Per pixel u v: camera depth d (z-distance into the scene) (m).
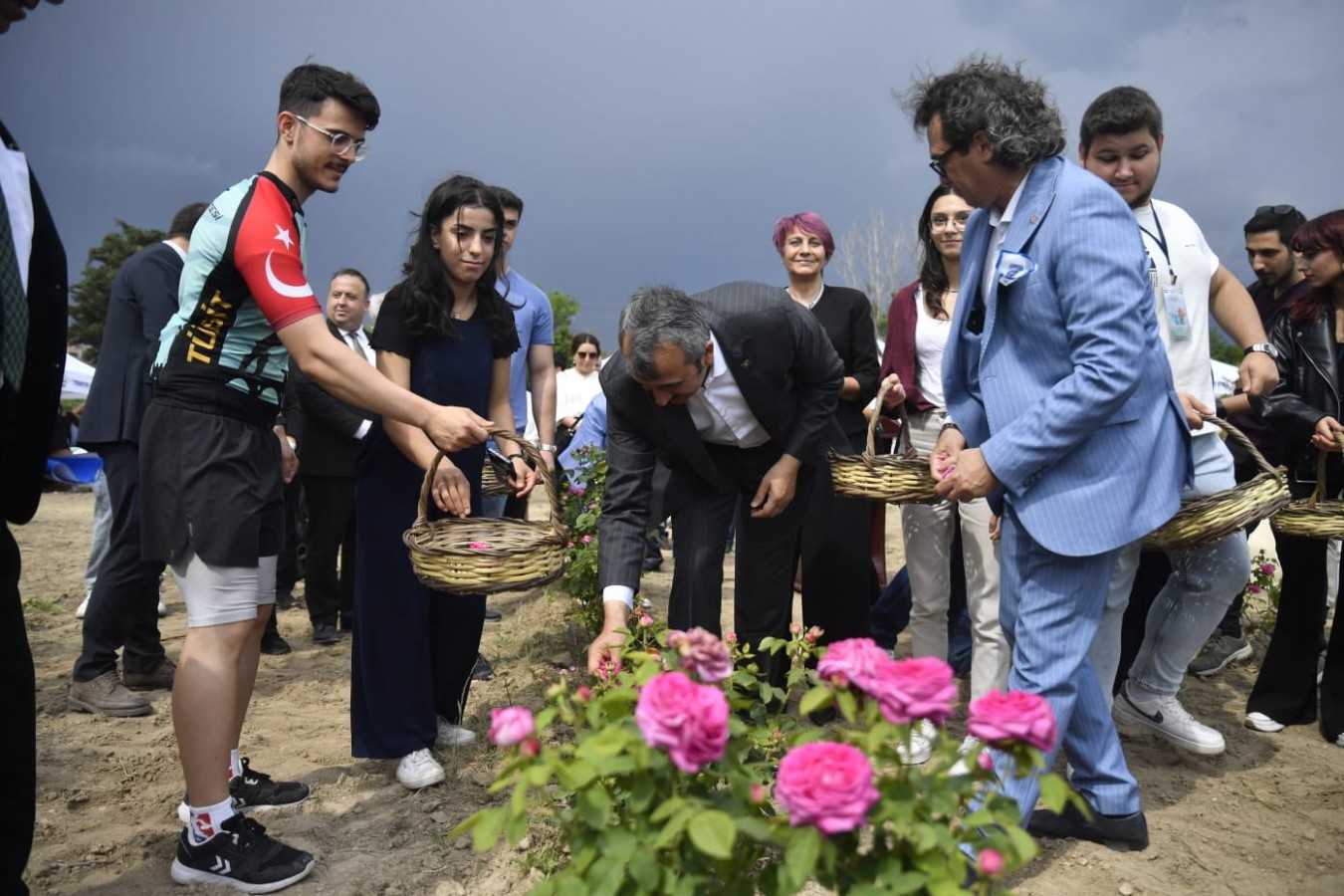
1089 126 3.71
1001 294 2.82
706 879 1.73
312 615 5.70
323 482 5.55
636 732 1.73
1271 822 3.38
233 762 3.37
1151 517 2.77
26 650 2.34
